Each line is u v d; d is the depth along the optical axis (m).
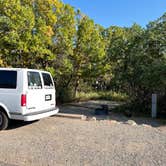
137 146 7.82
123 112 15.78
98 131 9.71
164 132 9.88
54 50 19.31
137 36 15.92
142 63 15.18
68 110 16.38
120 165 6.25
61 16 19.31
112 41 19.61
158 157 6.85
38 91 10.10
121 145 7.89
